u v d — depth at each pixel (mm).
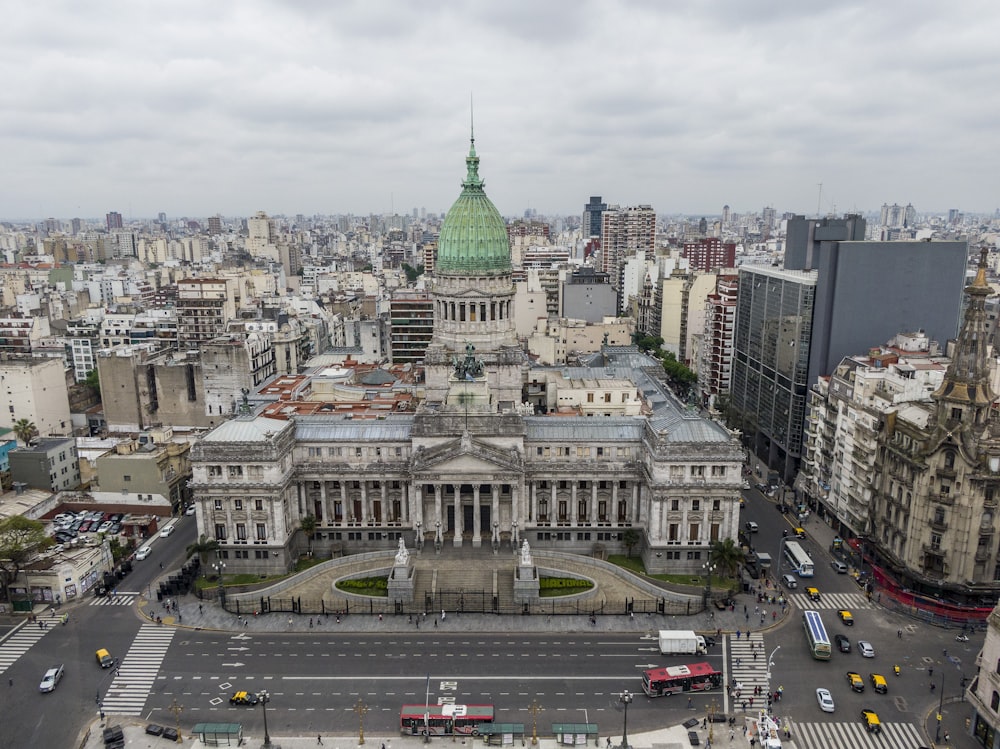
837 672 126000
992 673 107125
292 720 114062
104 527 180000
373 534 168000
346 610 144750
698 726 112250
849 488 173250
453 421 162125
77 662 129250
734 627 139375
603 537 168250
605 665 128125
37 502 182250
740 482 154750
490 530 169375
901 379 162500
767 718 110312
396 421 170375
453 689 121438
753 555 166750
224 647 133750
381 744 108875
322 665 128375
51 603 148500
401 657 130625
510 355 185875
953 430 139500
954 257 193750
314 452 166500
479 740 109438
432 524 166250
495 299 192500
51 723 113562
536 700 118500
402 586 145125
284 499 158625
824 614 143875
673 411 176250
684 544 157375
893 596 149500
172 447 196125
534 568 148750
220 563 145375
